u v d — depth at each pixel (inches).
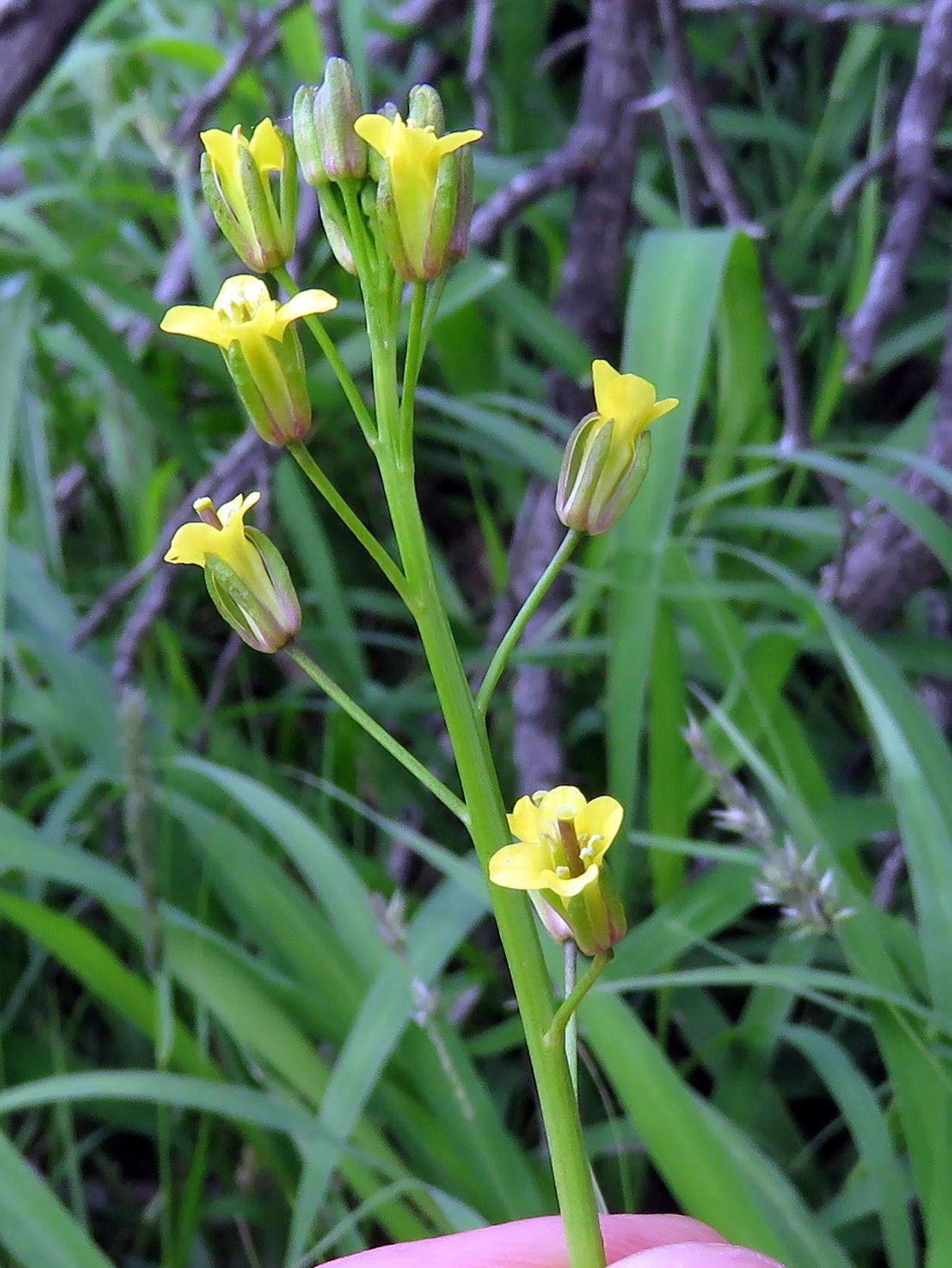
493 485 16.4
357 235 6.0
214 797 11.5
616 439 6.1
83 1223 9.6
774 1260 7.1
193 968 9.1
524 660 11.3
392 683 15.6
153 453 14.8
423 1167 9.1
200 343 12.4
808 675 14.3
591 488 6.1
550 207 14.9
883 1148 8.4
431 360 15.3
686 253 10.1
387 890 11.1
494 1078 10.9
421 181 5.8
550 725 11.9
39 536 13.4
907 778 8.4
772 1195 8.1
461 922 9.3
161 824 10.4
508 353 15.4
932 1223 7.6
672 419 9.5
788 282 14.8
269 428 5.9
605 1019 8.1
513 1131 10.8
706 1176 7.8
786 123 16.2
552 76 19.6
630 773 9.1
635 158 12.8
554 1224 7.8
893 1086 8.0
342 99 5.9
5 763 12.9
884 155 10.3
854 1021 11.0
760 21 17.3
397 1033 8.6
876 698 8.7
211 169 6.1
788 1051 11.2
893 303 9.7
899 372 16.5
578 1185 6.2
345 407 14.0
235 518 6.1
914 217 9.8
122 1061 11.7
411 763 6.2
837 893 7.9
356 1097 8.4
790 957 10.0
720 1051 9.9
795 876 7.8
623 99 12.6
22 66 11.3
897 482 11.2
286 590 6.2
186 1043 9.3
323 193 6.0
